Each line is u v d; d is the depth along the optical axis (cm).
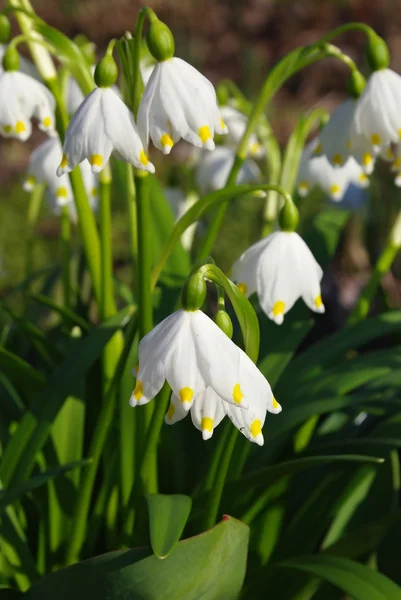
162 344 29
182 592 33
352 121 38
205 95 32
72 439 41
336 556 37
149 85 32
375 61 37
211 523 35
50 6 148
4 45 39
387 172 68
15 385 46
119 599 34
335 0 144
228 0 150
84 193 39
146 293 36
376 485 41
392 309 48
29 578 38
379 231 68
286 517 41
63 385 38
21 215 108
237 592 35
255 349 32
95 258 40
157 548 31
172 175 53
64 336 48
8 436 42
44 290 55
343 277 83
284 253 35
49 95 38
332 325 70
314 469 41
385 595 34
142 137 32
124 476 40
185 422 42
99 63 32
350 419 43
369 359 41
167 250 36
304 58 38
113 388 35
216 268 30
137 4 147
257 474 36
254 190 35
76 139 32
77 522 37
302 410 39
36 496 40
